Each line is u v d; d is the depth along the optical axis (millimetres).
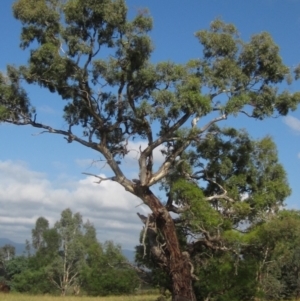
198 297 28156
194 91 23516
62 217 69812
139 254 31000
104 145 25375
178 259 24875
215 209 27016
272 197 28484
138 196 25328
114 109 25594
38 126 25422
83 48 23641
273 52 25797
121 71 24688
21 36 24078
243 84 25734
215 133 27547
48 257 67688
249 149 30109
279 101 26281
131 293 46844
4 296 38812
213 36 25391
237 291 27875
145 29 24219
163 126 25047
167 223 25078
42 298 38625
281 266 41844
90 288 48969
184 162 28594
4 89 24672
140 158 25250
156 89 24266
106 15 23156
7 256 91000
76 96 25453
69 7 23359
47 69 23984
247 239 25094
